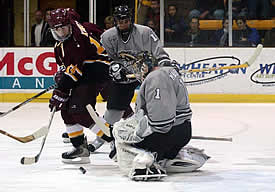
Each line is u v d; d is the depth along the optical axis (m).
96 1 29.94
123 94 14.83
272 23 29.52
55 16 12.10
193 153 11.98
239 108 26.17
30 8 30.27
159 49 13.98
